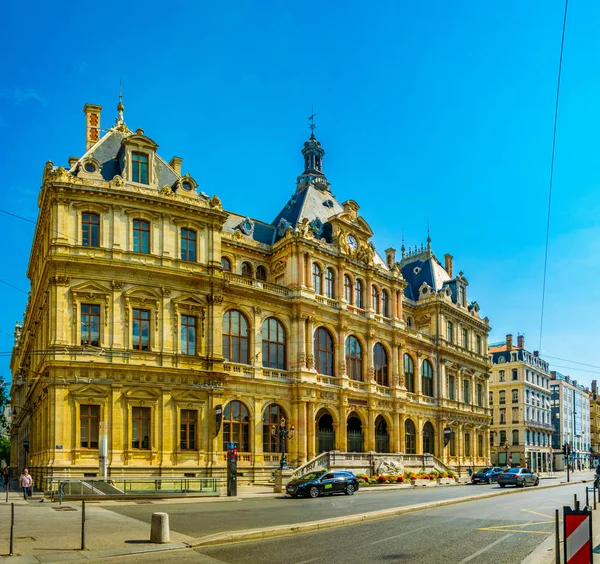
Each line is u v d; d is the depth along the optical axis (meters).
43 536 23.69
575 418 159.25
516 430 124.06
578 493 51.25
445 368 86.38
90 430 47.69
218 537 22.88
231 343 58.25
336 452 60.09
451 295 91.50
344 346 67.69
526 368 127.56
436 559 19.69
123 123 59.12
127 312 50.50
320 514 31.62
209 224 55.78
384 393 72.69
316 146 80.12
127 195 51.50
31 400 62.97
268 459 58.56
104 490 42.56
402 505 36.69
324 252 67.00
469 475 84.56
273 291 62.00
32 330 66.88
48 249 49.34
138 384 49.88
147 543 22.06
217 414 53.06
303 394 61.50
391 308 75.69
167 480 45.31
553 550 21.30
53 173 49.69
